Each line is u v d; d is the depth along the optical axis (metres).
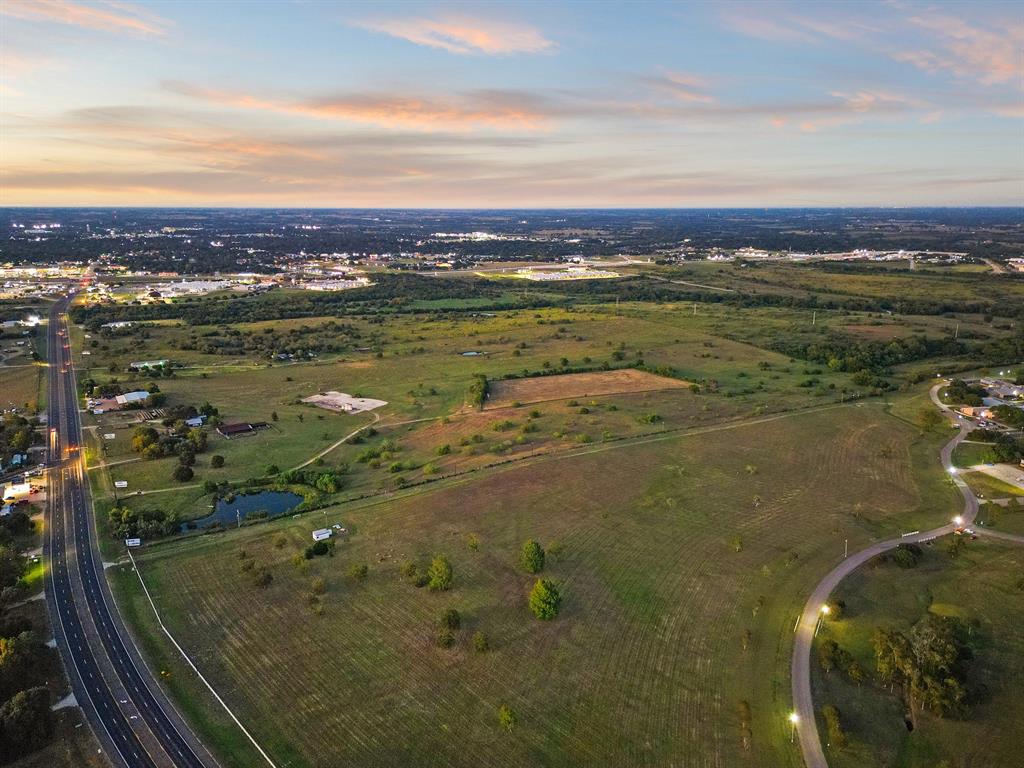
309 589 124.31
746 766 85.25
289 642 110.00
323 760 86.94
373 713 94.44
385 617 115.81
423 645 108.44
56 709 96.56
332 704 96.44
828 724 91.25
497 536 142.00
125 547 141.50
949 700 92.69
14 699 92.38
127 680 102.19
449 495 160.88
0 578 123.69
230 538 143.50
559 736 89.81
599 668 102.62
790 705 95.25
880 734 90.69
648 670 102.25
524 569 128.88
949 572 127.06
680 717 93.19
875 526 145.00
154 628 114.38
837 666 102.25
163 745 90.00
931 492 160.62
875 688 99.06
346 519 151.12
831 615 114.06
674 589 122.75
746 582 124.62
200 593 124.19
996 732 91.00
